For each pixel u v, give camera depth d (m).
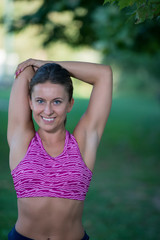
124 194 7.59
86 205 6.70
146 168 10.50
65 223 2.21
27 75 2.41
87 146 2.33
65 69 2.19
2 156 9.20
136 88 35.81
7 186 6.84
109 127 17.83
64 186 2.16
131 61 22.83
